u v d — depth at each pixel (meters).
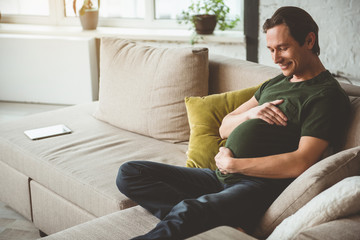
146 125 2.35
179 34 3.88
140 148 2.22
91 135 2.39
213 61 2.40
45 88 4.17
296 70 1.65
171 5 4.11
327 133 1.55
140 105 2.37
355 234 1.06
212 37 3.73
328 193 1.23
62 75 4.09
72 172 2.01
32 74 4.16
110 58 2.57
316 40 1.65
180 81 2.27
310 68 1.67
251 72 2.20
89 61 3.98
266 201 1.59
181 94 2.26
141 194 1.69
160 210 1.66
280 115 1.63
